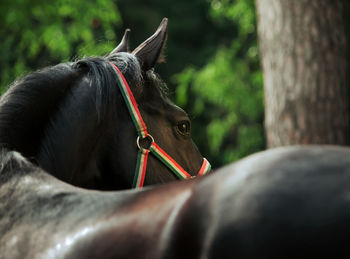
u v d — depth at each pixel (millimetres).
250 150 20422
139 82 3648
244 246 1868
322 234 1810
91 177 3451
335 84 7578
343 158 1969
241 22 18266
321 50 7578
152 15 29391
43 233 2424
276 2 7758
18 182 2805
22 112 3178
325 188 1878
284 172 1956
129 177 3504
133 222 2162
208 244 1924
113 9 17234
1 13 17406
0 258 2490
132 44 29203
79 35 17266
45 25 17297
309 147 2084
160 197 2205
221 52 19484
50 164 3141
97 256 2154
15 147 3066
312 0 7633
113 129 3510
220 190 1996
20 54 17984
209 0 18844
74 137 3264
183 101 19047
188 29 29219
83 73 3518
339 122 7555
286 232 1843
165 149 3660
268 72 7832
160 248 2035
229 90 18781
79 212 2418
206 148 25781
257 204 1898
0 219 2660
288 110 7598
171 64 28047
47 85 3328
